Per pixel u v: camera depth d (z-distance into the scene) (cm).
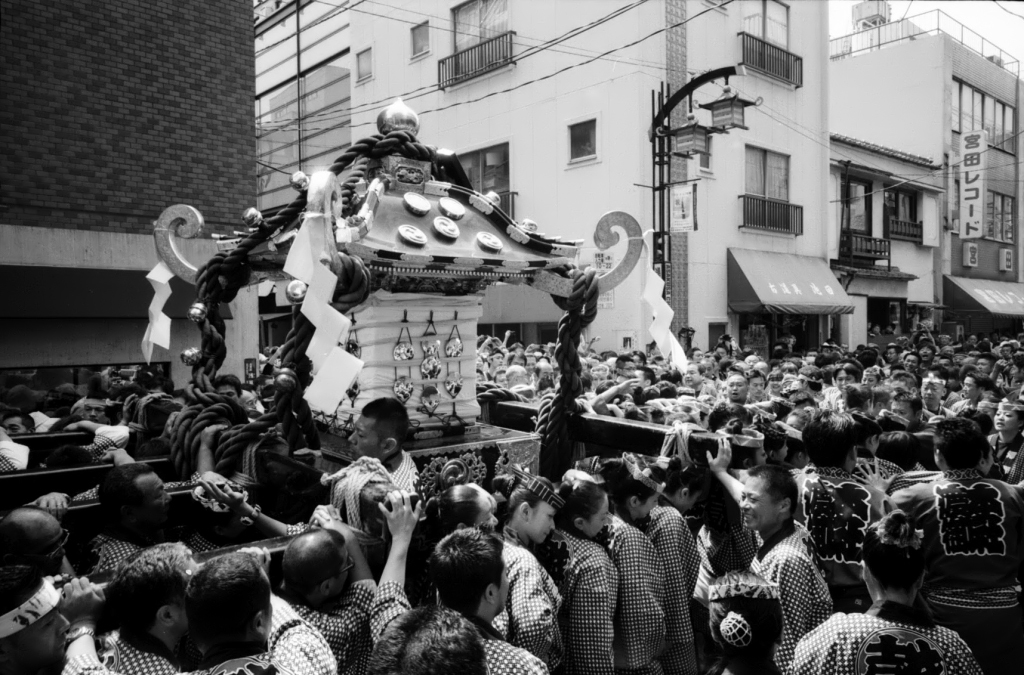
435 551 239
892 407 603
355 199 338
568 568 305
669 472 373
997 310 2509
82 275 867
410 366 358
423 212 352
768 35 1820
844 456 337
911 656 233
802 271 1853
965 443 335
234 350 1003
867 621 243
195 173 973
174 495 312
